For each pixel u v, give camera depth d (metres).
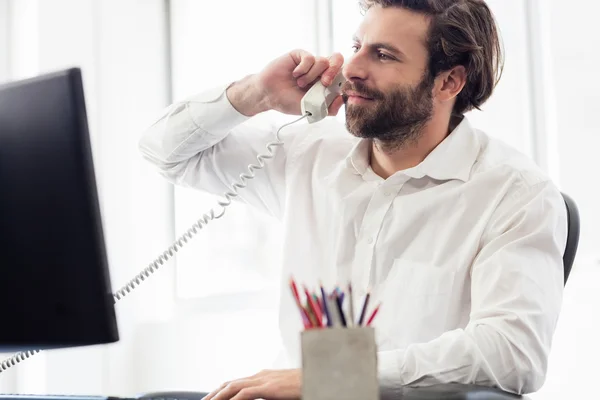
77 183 1.05
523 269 1.64
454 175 1.86
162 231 3.39
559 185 2.60
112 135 3.27
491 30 1.95
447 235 1.82
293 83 1.99
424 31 1.81
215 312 3.25
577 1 2.59
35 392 3.07
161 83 3.45
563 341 2.51
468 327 1.55
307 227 1.97
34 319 1.08
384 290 1.84
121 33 3.33
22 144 1.07
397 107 1.81
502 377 1.50
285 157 2.07
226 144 2.12
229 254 3.25
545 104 2.64
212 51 3.32
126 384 3.28
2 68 3.21
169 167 2.14
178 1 3.45
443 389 1.28
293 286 0.95
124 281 3.26
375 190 1.90
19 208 1.08
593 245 2.53
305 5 3.05
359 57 1.82
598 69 2.54
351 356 0.81
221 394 1.25
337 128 2.09
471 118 2.74
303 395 0.81
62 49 3.16
